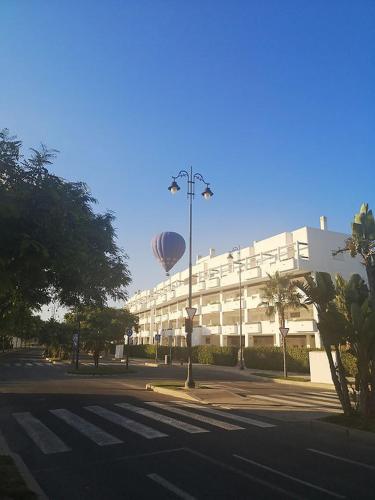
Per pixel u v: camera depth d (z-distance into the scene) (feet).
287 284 119.44
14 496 18.80
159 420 40.34
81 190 24.62
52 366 139.64
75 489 21.42
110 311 126.72
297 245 152.35
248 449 29.53
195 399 56.80
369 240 57.26
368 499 20.22
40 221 20.26
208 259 228.63
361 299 41.22
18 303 30.14
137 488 21.53
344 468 25.25
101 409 47.06
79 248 22.00
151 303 283.18
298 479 23.08
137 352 252.21
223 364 165.58
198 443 31.14
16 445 30.68
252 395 64.64
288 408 50.57
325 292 39.99
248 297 177.37
